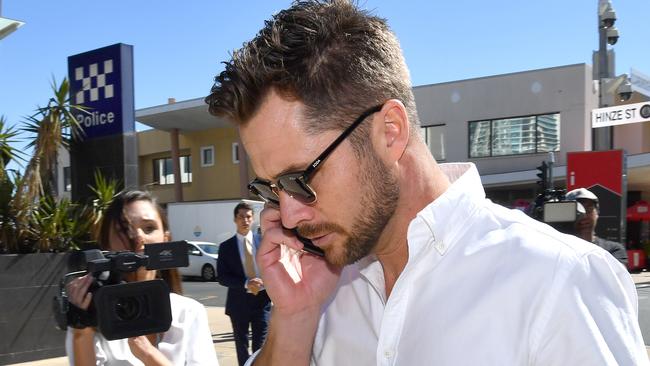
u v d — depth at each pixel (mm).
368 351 1384
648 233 20484
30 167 6754
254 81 1139
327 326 1481
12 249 6535
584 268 1043
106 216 2371
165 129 26250
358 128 1142
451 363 1082
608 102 11492
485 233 1178
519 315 1050
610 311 1011
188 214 19438
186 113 24828
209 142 26484
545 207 4445
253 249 5527
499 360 1041
